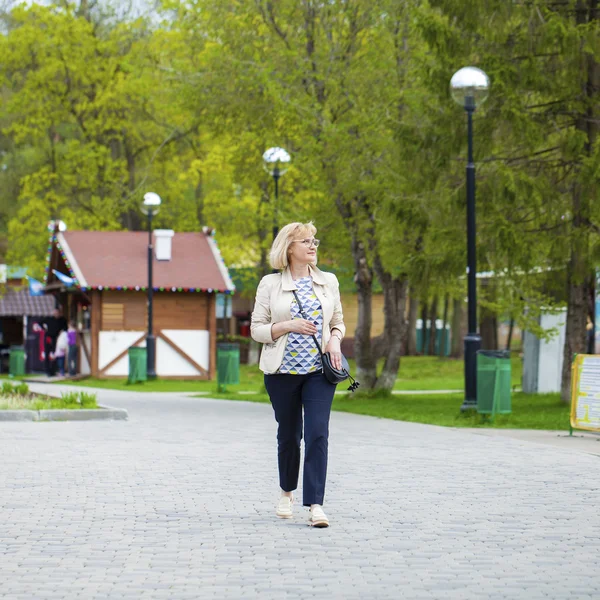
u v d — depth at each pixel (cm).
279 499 1457
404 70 3816
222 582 980
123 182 7231
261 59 4028
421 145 3145
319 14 4000
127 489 1543
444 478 1655
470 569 1038
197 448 2066
